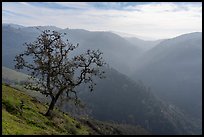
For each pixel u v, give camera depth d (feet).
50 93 156.76
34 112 143.95
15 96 156.46
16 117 119.24
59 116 158.51
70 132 143.33
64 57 157.69
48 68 155.84
